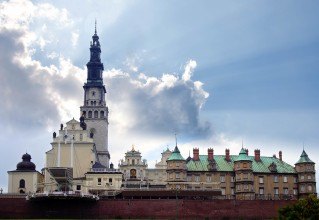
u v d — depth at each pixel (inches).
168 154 7416.3
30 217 4899.1
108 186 5777.6
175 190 5251.0
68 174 5334.6
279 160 6584.6
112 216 4955.7
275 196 5782.5
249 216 5034.5
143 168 7037.4
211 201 5064.0
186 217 4990.2
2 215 4869.6
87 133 6441.9
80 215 4945.9
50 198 4864.7
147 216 4970.5
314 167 6289.4
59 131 6343.5
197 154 6387.8
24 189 5767.7
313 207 2928.2
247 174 6117.1
